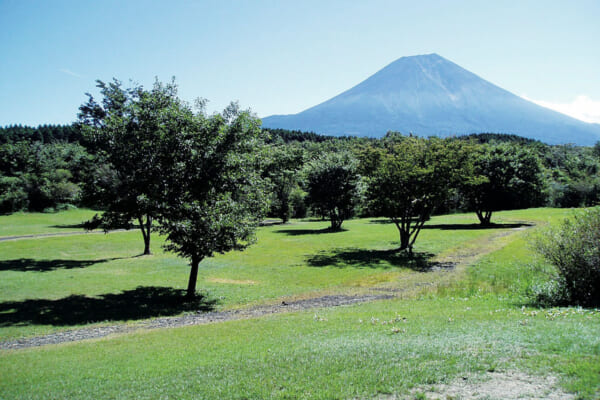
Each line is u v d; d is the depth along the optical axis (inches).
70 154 4485.7
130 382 344.2
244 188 872.9
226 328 567.8
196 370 362.3
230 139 838.5
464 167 1441.9
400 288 908.0
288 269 1198.3
